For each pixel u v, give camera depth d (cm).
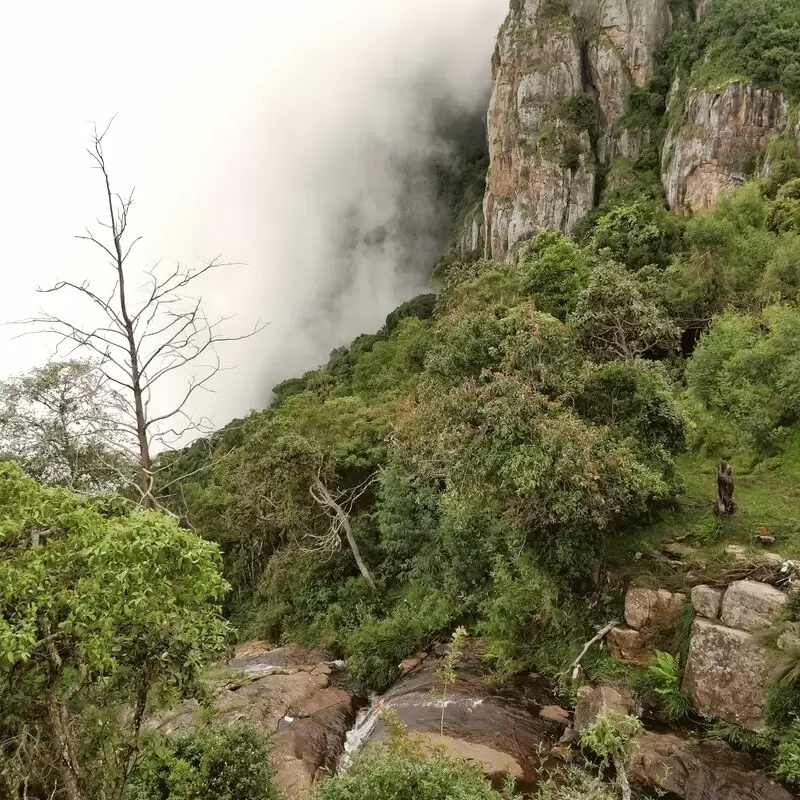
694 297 2316
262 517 2297
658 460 1311
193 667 556
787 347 1560
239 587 2855
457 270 4344
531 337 1409
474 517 1523
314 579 2220
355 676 1627
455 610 1639
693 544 1252
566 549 1227
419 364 3719
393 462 2019
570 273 2862
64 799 607
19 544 500
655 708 1052
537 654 1340
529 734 1087
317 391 5675
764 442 1519
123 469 946
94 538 492
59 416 977
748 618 986
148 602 480
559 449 1127
